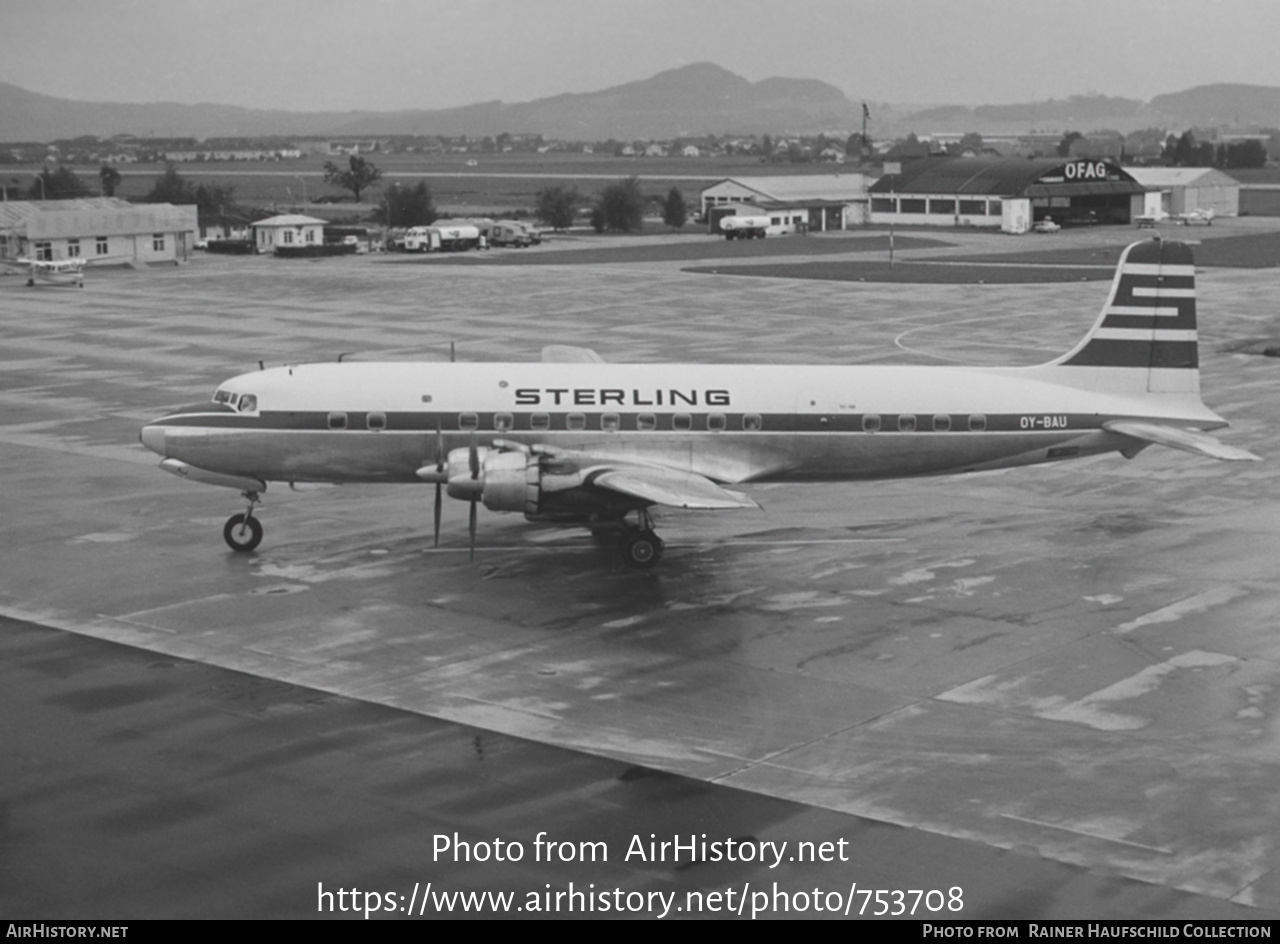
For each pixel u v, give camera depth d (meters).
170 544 38.09
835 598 33.41
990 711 26.22
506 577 35.16
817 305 92.50
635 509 35.47
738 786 22.95
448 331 80.81
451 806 22.09
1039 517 41.41
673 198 186.38
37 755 23.95
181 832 21.12
